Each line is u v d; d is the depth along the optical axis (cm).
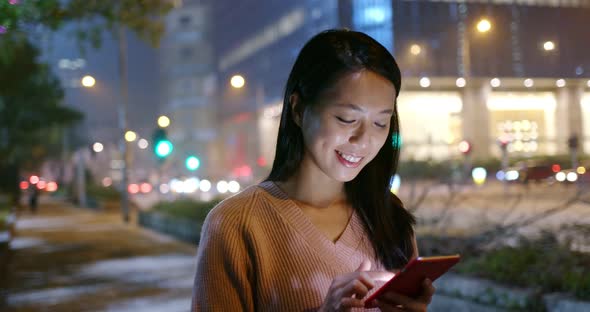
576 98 4462
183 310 969
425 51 4431
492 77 4459
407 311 160
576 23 4516
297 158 192
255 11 7175
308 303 179
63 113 3834
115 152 5938
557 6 4488
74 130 6288
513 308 707
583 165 2503
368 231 196
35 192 3831
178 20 9719
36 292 1159
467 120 4741
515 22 4466
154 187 5859
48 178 7288
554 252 780
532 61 4509
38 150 5472
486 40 4472
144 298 1064
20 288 1205
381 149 203
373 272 178
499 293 729
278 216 186
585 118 4412
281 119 196
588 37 4531
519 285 738
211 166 9281
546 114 4553
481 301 752
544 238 862
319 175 191
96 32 1436
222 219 185
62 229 2523
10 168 5453
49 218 3231
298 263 182
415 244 209
